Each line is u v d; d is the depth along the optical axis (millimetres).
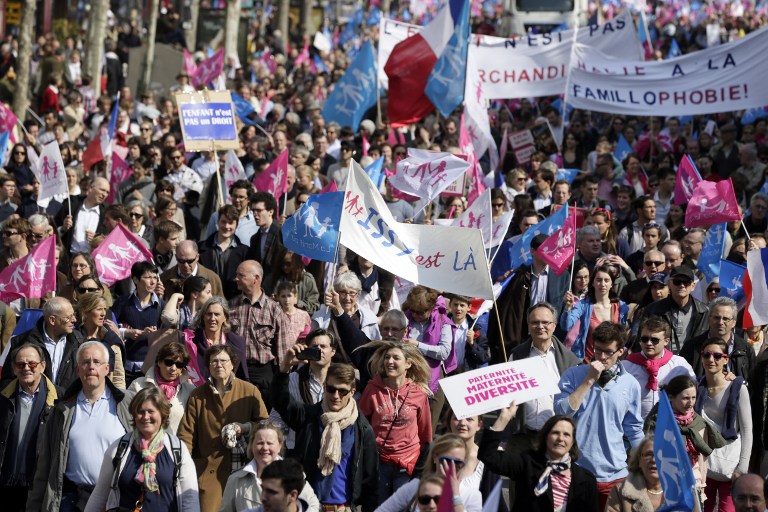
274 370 17922
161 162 29406
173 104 41906
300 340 16047
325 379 14234
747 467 15398
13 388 14930
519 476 13141
